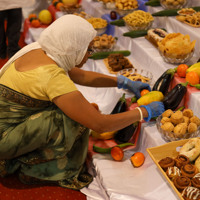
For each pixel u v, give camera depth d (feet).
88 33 5.54
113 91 8.13
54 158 6.21
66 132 5.85
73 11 12.73
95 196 6.13
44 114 5.79
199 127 6.06
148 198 5.59
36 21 13.50
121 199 5.63
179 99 6.49
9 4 11.39
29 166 6.38
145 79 7.72
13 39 12.34
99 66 9.29
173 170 5.33
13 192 6.37
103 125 5.52
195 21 8.77
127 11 10.93
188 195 4.85
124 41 10.24
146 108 6.05
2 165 6.51
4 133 5.88
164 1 10.01
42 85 5.26
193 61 8.02
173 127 6.01
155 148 5.79
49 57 5.61
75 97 5.27
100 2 12.94
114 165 6.47
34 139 5.83
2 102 5.67
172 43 7.57
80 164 6.44
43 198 6.23
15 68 5.64
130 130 6.70
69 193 6.34
